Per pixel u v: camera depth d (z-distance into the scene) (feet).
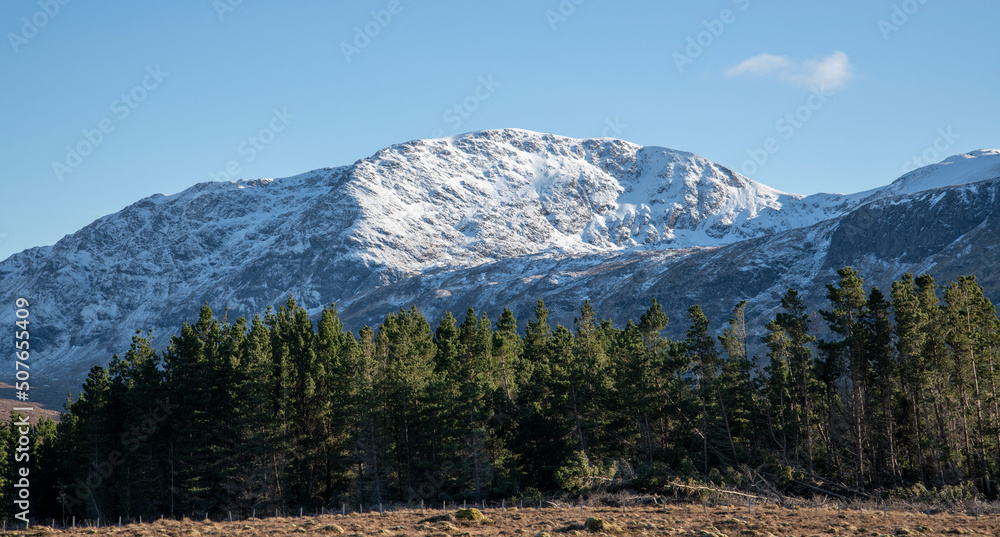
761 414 250.37
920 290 235.40
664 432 258.98
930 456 232.94
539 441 242.78
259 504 243.40
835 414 248.11
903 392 238.48
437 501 238.68
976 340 222.48
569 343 258.98
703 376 242.17
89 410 261.44
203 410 261.24
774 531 139.33
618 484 207.51
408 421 251.19
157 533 144.97
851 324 230.07
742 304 259.19
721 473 224.53
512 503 205.46
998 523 153.48
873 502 195.21
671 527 141.90
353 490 249.96
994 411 222.07
